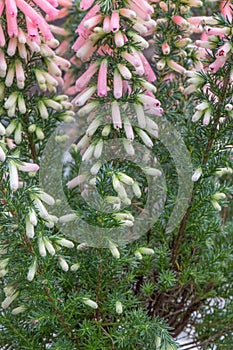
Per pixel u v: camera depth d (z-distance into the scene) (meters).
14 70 0.55
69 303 0.54
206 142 0.57
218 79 0.54
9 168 0.48
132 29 0.54
